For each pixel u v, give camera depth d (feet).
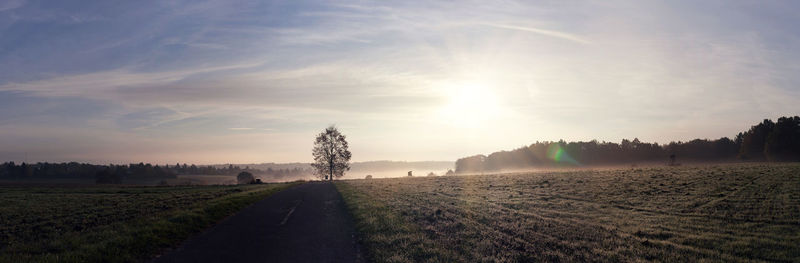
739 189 79.05
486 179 156.87
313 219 55.67
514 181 135.95
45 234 44.52
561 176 143.95
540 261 31.76
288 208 70.38
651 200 72.13
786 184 81.76
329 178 320.91
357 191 116.16
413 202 78.28
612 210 63.05
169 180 612.29
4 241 40.65
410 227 46.98
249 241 39.75
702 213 57.11
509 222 51.70
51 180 533.55
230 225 50.34
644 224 50.19
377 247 36.27
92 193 134.82
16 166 573.33
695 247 37.73
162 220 48.85
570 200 78.13
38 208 76.74
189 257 32.91
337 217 57.72
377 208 67.36
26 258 31.60
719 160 366.43
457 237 41.14
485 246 36.76
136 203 83.10
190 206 68.39
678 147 425.69
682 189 84.79
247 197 89.71
